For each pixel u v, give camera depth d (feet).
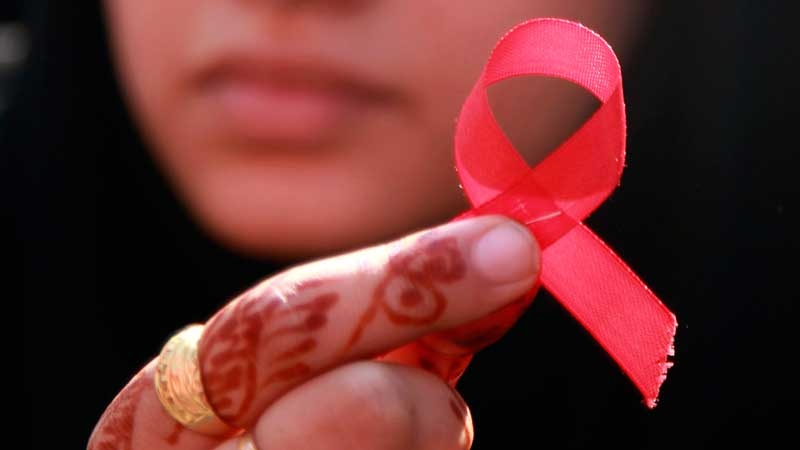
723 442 1.86
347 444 1.26
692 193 1.86
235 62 1.64
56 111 2.19
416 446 1.27
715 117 1.86
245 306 1.28
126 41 1.76
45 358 2.12
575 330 1.90
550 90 1.69
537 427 1.90
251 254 1.73
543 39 1.24
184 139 1.70
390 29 1.62
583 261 1.27
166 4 1.67
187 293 2.17
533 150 1.71
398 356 1.31
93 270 2.15
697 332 1.86
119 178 2.17
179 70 1.68
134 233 2.17
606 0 1.76
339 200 1.65
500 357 1.90
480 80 1.25
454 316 1.26
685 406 1.86
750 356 1.86
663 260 1.86
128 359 2.15
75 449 2.08
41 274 2.15
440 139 1.65
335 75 1.62
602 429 1.88
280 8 1.62
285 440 1.27
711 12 1.85
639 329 1.26
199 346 1.29
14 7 2.93
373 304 1.26
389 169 1.65
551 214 1.25
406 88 1.63
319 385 1.27
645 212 1.86
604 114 1.23
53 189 2.18
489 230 1.25
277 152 1.65
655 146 1.86
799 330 1.87
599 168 1.24
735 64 1.86
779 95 1.88
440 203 1.69
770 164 1.88
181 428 1.30
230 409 1.28
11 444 2.17
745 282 1.87
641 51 1.83
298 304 1.27
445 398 1.28
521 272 1.25
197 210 1.75
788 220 1.87
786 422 1.86
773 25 1.88
